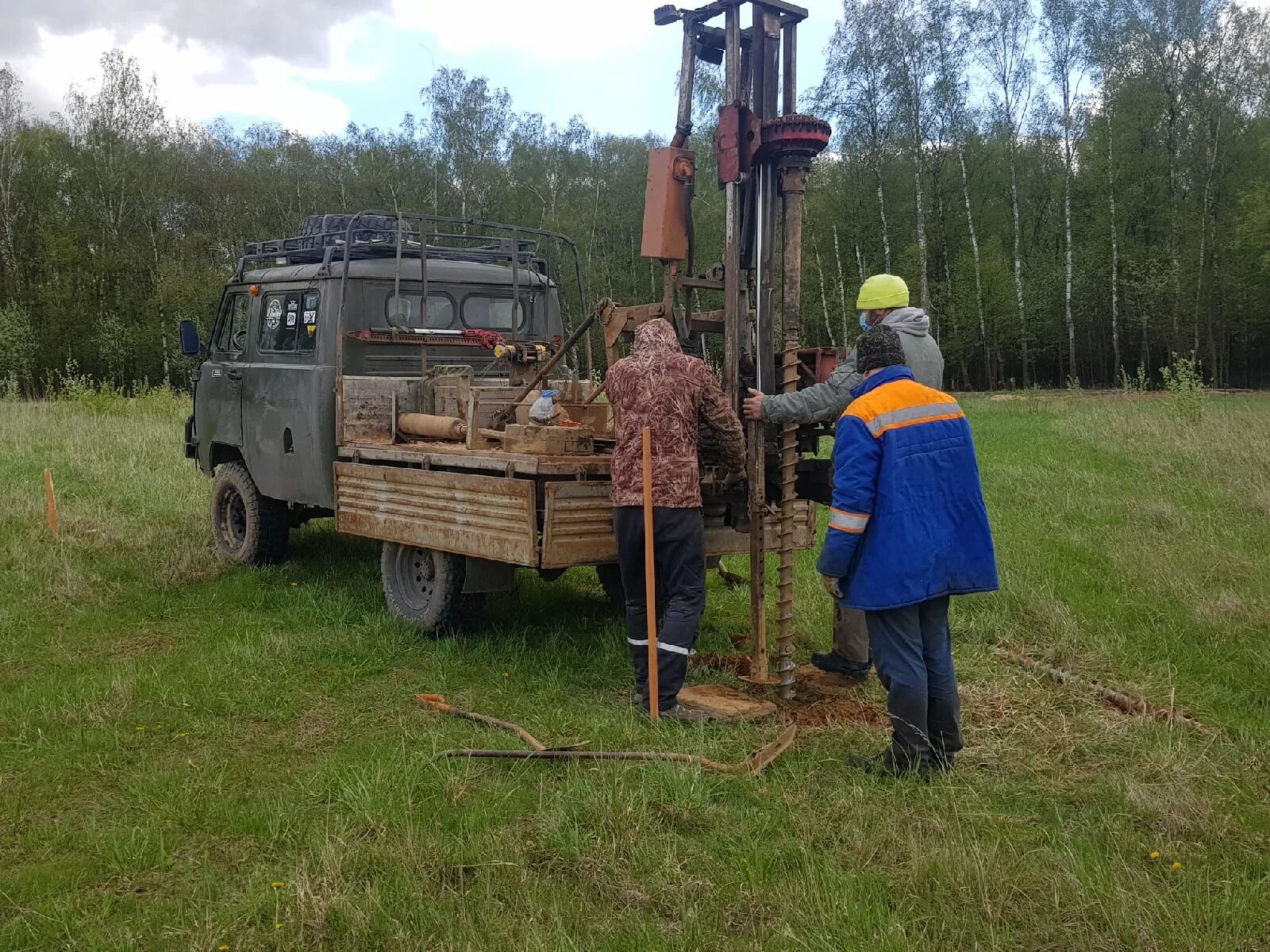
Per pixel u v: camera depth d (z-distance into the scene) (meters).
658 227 5.09
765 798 3.78
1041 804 3.77
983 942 2.84
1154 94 36.53
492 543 5.37
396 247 7.41
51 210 40.84
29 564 7.52
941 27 36.38
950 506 3.88
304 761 4.28
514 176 42.09
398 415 6.70
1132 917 2.87
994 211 42.12
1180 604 6.29
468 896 3.08
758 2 4.99
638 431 4.62
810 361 5.06
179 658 5.67
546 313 8.24
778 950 2.81
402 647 5.82
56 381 40.38
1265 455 11.51
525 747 4.32
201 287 39.78
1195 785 3.83
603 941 2.87
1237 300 36.22
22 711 4.77
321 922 2.89
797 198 4.80
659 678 4.62
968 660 5.55
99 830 3.59
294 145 45.78
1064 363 42.75
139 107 41.88
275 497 7.48
